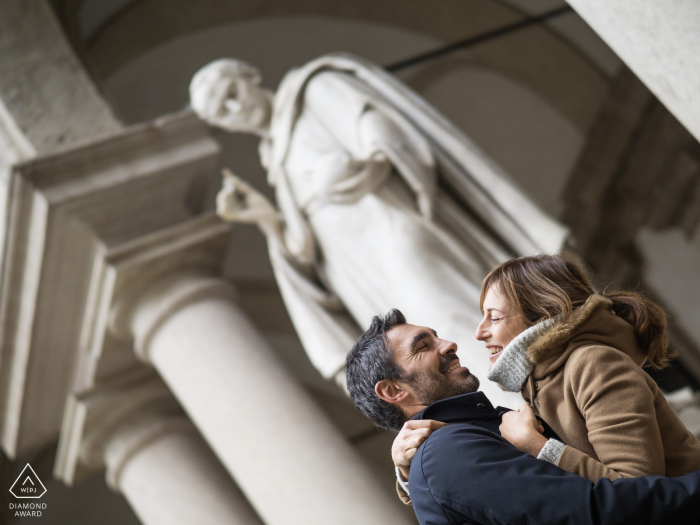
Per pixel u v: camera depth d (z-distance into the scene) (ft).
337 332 14.32
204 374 15.58
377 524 13.78
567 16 28.99
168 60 27.50
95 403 18.10
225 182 14.93
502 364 4.94
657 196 27.14
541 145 30.40
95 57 25.68
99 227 16.52
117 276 16.19
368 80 15.21
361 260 13.64
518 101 30.45
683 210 26.48
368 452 30.96
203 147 17.40
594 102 29.07
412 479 4.61
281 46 29.01
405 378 5.22
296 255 14.66
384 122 14.02
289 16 28.22
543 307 4.93
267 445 14.64
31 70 18.88
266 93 16.03
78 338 17.76
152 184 16.87
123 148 16.72
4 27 19.20
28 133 18.11
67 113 18.56
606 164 28.66
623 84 28.19
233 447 14.92
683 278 26.04
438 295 12.39
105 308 16.65
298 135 15.12
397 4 28.89
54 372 18.43
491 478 4.22
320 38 29.27
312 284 14.57
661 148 27.17
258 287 30.19
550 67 29.68
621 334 4.86
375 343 5.38
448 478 4.34
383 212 13.50
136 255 16.37
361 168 13.79
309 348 14.39
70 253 16.53
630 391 4.44
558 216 30.14
